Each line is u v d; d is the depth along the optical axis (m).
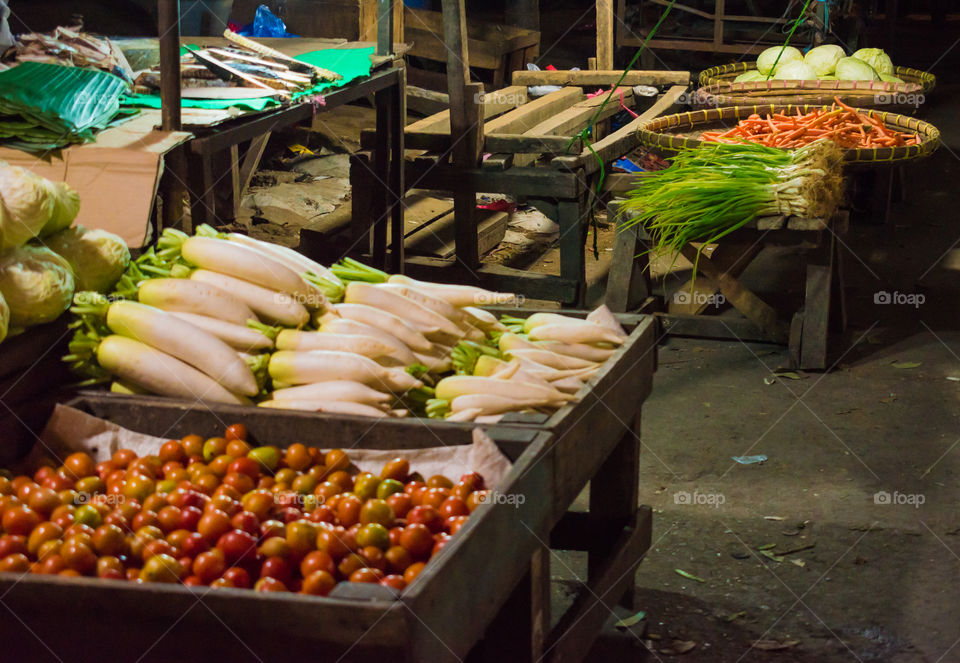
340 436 2.38
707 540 3.51
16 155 3.25
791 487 3.84
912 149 5.05
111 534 1.91
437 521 2.07
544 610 2.24
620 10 11.12
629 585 2.95
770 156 4.93
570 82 7.12
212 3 7.23
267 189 7.32
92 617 1.68
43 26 7.18
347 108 9.53
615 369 2.61
